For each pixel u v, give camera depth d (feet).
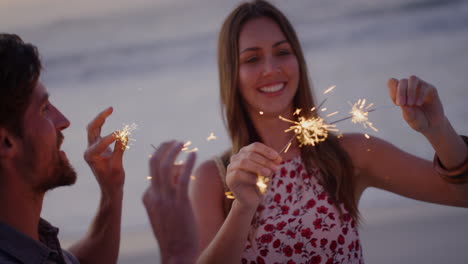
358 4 76.02
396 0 72.33
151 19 91.30
